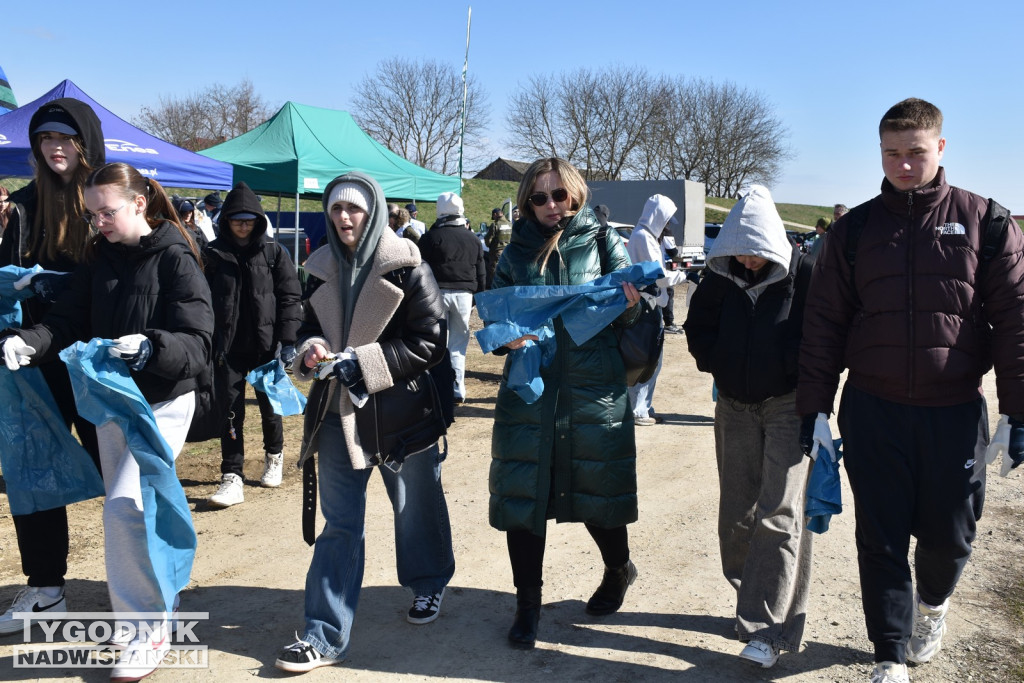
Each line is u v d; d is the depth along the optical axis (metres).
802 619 3.28
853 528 4.96
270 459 5.64
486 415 7.93
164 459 3.05
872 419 2.96
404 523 3.62
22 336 3.13
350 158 13.95
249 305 5.18
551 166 3.46
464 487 5.69
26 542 3.53
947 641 3.52
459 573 4.27
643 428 7.66
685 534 4.87
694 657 3.39
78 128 3.48
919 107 2.82
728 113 67.94
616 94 63.84
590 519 3.44
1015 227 2.84
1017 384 2.78
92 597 3.87
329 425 3.36
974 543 4.70
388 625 3.68
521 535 3.48
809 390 3.06
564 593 4.03
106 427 3.12
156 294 3.20
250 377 4.25
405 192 14.52
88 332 3.37
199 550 4.50
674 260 8.35
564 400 3.41
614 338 3.47
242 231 5.16
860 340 2.99
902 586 2.94
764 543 3.24
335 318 3.35
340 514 3.34
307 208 29.17
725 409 3.50
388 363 3.16
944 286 2.83
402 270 3.27
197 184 11.63
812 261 3.33
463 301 8.12
